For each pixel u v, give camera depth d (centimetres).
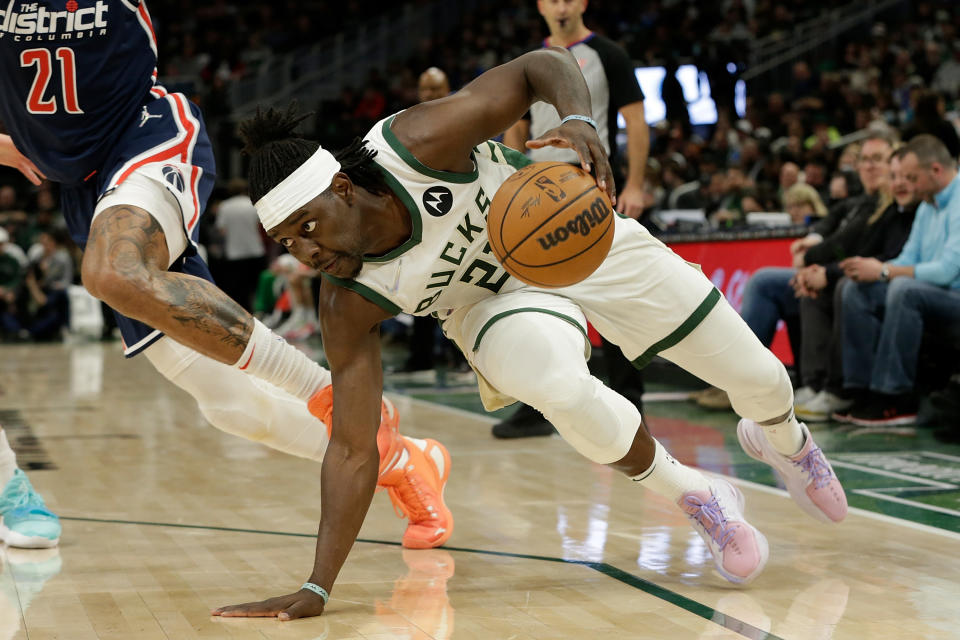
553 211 211
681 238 650
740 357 249
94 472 408
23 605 235
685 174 1091
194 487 378
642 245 246
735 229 608
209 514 333
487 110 223
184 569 267
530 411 487
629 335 253
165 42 1911
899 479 378
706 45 1309
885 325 489
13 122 282
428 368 788
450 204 226
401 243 227
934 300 479
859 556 274
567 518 321
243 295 1208
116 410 609
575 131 216
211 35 1928
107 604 236
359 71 1897
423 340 782
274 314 1273
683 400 620
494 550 284
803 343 541
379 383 237
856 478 380
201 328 243
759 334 561
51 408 618
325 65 1881
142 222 258
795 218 671
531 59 228
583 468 407
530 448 456
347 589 247
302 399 259
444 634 212
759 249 593
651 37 1538
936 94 547
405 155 220
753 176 1012
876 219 516
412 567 268
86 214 292
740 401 258
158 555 281
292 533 307
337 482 230
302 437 290
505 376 233
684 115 1284
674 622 220
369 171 219
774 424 267
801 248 536
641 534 300
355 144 221
